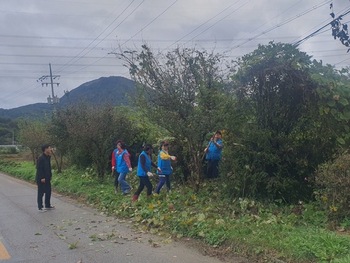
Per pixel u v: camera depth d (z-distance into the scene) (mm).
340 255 5848
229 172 10680
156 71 11672
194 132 11242
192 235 7980
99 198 13102
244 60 11000
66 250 7703
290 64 10266
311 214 8438
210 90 11000
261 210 9172
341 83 10391
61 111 21172
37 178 12305
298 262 5953
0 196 16047
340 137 10094
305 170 10102
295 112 10547
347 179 7891
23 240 8586
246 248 6773
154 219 9211
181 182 13805
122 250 7535
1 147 61625
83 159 21094
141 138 18000
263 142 10234
